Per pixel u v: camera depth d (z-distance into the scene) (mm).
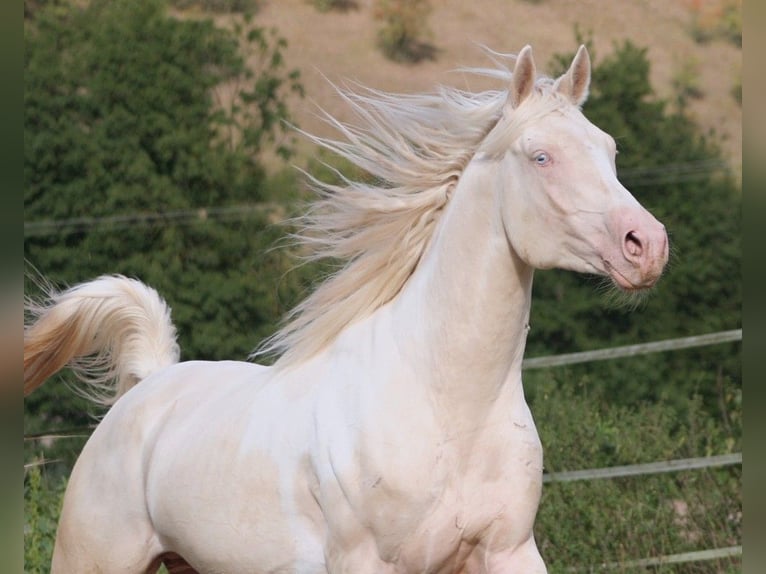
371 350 7141
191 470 7695
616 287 6535
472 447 6855
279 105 18250
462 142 7191
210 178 17734
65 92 17750
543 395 14367
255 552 7395
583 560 11977
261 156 18219
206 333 16969
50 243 17250
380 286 7383
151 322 9336
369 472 6789
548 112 6645
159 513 7934
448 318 6891
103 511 8344
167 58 18062
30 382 9383
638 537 12336
